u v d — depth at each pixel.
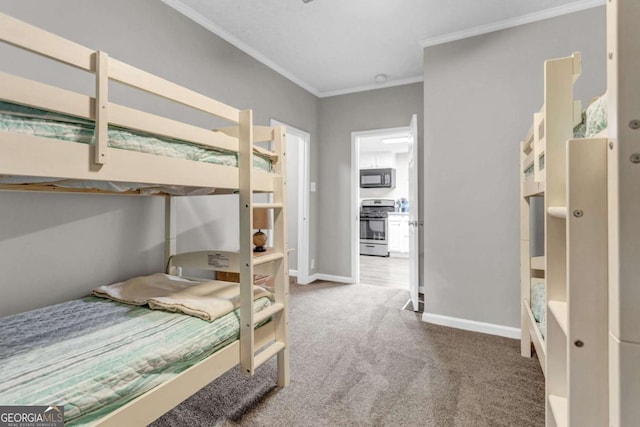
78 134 0.95
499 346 2.36
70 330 1.30
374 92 4.02
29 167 0.82
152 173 1.13
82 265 1.81
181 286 1.83
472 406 1.65
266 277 2.76
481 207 2.65
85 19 1.79
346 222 4.25
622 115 0.58
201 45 2.54
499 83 2.56
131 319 1.43
